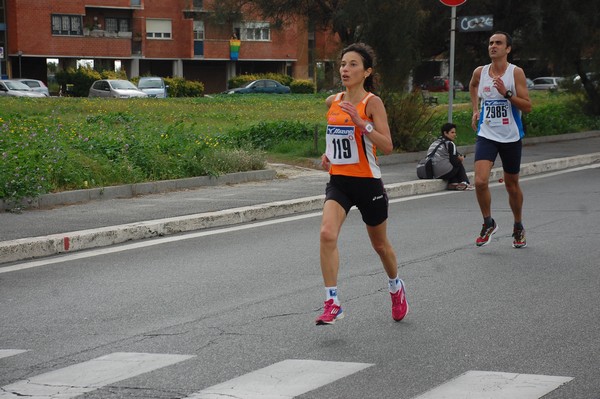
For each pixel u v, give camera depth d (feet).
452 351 40.14
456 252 64.95
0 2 394.11
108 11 417.49
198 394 34.35
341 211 43.57
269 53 461.37
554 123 180.96
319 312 47.75
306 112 235.61
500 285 53.88
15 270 60.03
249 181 106.01
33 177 84.84
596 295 50.96
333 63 153.89
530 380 35.70
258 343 41.83
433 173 106.52
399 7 148.15
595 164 134.51
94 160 96.07
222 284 54.95
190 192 95.45
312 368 37.65
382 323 45.34
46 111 208.03
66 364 38.88
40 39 395.14
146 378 36.55
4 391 35.09
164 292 52.95
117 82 327.06
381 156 127.95
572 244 67.46
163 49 435.53
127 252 66.39
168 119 193.88
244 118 208.03
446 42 185.57
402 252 65.16
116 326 45.37
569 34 179.83
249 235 73.82
